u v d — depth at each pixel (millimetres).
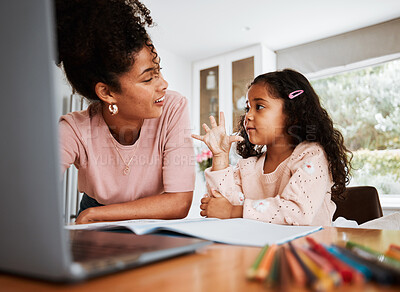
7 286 235
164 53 3486
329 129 1107
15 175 233
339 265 245
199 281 255
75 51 809
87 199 1196
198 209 3221
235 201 990
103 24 790
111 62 814
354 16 2754
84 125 1013
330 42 3139
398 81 2830
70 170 2367
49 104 216
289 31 3041
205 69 3703
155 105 926
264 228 546
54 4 774
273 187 1082
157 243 363
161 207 932
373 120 2934
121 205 903
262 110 1072
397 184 2789
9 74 231
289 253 319
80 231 488
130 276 270
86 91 939
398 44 2775
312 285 218
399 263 252
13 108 231
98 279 259
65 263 225
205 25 2943
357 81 3023
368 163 2932
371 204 1323
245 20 2840
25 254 235
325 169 935
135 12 882
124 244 356
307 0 2514
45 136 218
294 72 1159
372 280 236
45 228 225
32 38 220
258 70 3275
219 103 3521
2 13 232
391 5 2576
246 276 269
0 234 246
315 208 838
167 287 239
